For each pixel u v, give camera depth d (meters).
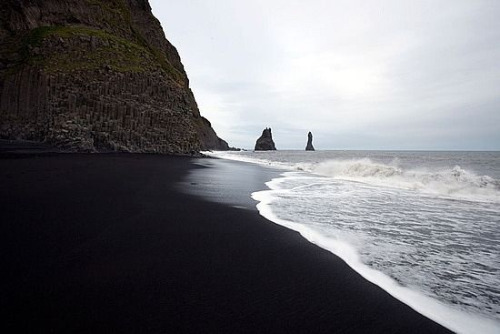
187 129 54.19
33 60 37.53
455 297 4.83
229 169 30.09
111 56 43.53
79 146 34.72
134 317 3.79
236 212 10.53
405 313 4.30
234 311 4.12
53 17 47.81
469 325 4.04
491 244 7.54
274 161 54.75
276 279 5.26
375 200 14.03
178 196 12.91
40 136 34.56
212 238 7.39
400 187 18.69
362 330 3.85
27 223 7.48
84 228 7.39
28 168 18.34
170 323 3.71
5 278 4.65
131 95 42.94
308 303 4.48
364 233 8.41
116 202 10.66
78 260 5.49
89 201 10.45
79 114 36.47
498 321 4.15
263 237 7.71
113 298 4.24
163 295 4.43
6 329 3.38
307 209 11.69
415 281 5.39
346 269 5.84
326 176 26.30
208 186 16.91
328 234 8.24
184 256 6.06
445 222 9.83
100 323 3.62
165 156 43.00
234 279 5.16
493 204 13.19
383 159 66.75
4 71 39.41
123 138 40.97
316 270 5.75
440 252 6.93
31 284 4.50
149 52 57.78
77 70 37.38
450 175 20.50
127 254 5.95
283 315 4.11
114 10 59.53
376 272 5.75
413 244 7.48
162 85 48.84
